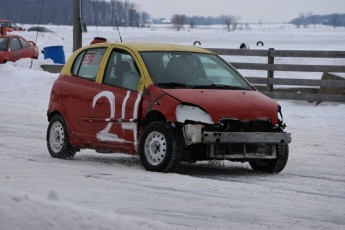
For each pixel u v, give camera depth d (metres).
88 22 151.00
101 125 14.09
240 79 14.43
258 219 9.73
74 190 11.20
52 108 15.24
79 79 14.77
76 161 14.76
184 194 11.23
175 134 12.84
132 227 6.99
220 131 12.83
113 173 13.01
